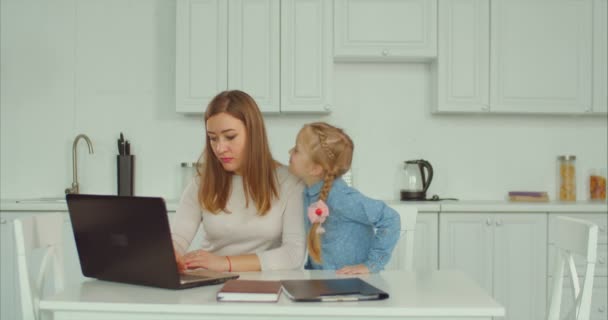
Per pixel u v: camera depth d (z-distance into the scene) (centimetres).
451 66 354
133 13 387
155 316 131
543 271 336
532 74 354
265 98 352
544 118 384
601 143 383
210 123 182
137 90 387
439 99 354
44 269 187
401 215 224
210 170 189
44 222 185
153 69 387
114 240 151
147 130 388
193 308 129
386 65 384
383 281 156
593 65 354
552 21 353
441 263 335
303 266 192
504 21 353
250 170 184
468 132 384
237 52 351
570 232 175
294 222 186
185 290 145
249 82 352
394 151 384
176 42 353
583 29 354
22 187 389
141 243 146
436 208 335
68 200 158
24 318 167
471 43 353
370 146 384
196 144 387
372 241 194
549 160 384
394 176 384
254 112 185
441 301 132
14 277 337
